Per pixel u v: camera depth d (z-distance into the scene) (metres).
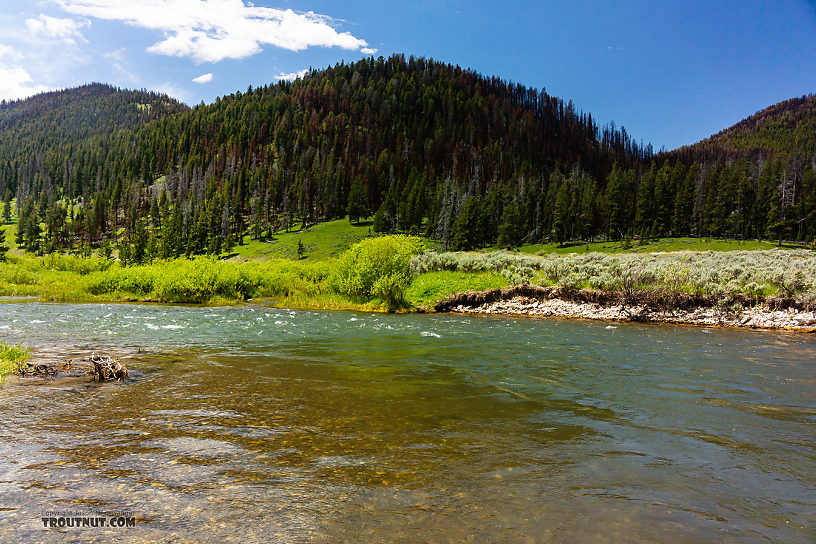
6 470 4.50
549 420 6.69
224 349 12.39
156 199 146.75
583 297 25.27
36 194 175.75
